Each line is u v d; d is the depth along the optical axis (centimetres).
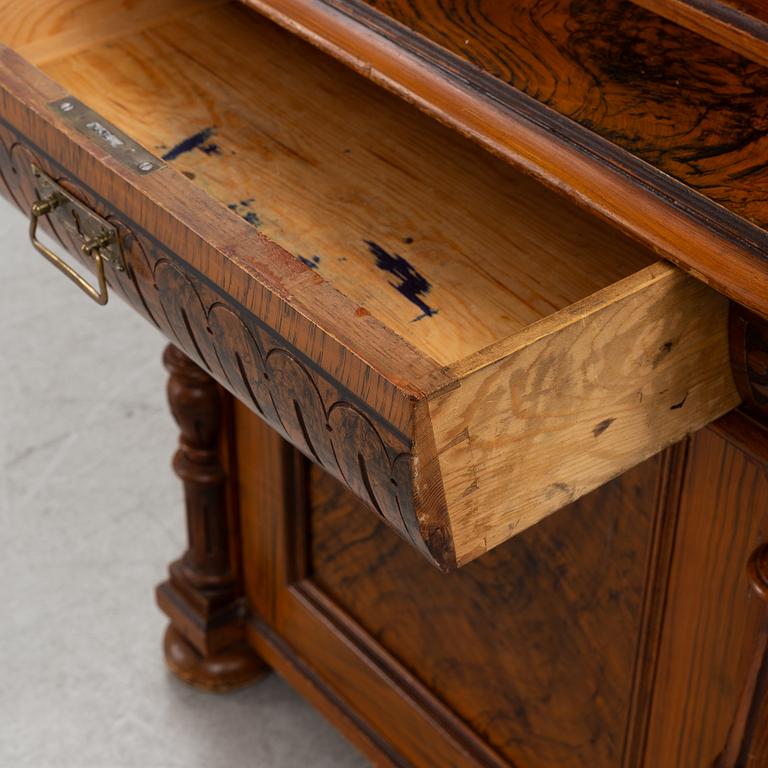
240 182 129
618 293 93
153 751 179
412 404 85
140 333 242
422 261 120
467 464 91
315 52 145
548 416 94
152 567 203
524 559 134
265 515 167
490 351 88
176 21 147
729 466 111
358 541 156
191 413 161
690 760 130
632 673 130
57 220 122
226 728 183
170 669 188
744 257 92
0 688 186
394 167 131
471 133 105
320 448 101
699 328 101
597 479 103
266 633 179
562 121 102
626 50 110
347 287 117
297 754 179
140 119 136
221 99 138
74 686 187
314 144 133
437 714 156
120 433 223
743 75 107
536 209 126
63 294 249
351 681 167
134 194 105
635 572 123
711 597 118
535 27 112
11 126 118
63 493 213
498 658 145
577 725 141
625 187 98
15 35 141
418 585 151
